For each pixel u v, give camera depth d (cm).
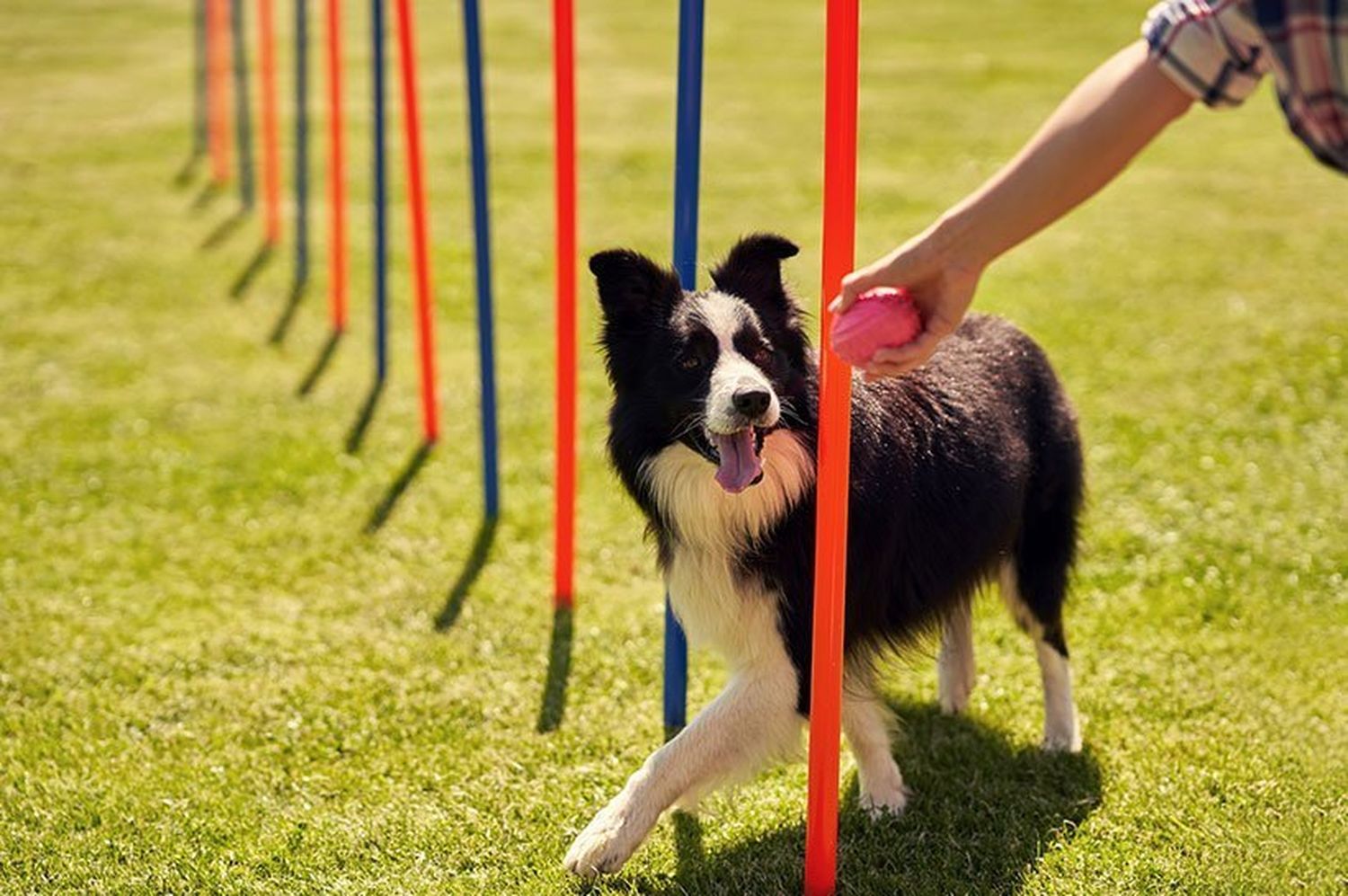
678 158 415
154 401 787
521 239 1077
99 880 379
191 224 1145
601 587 568
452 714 472
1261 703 462
